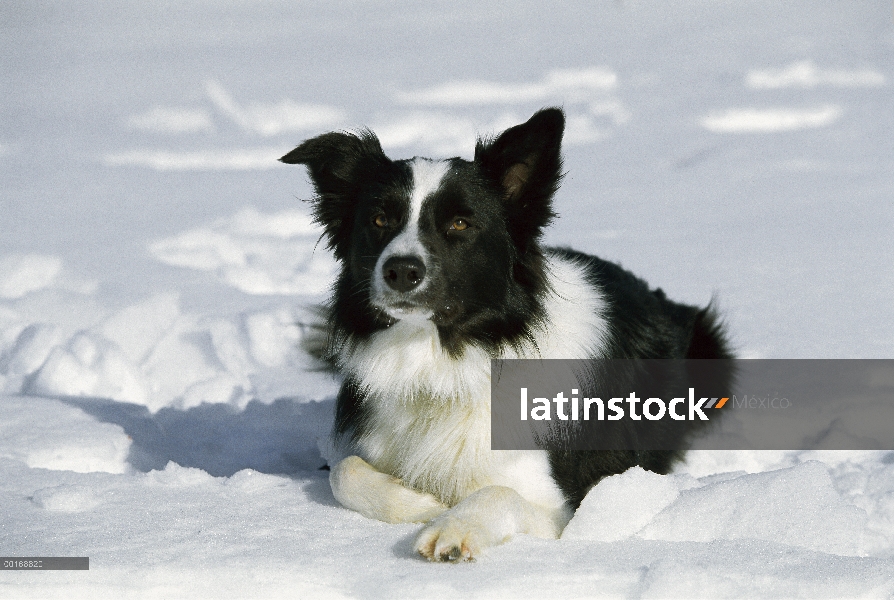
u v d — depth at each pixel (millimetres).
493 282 6469
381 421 6762
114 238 14961
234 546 5410
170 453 8156
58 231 15328
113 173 19297
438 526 5289
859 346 10047
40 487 6598
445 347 6449
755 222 14852
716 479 6633
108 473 7078
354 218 6730
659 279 12305
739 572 4871
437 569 5078
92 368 9727
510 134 6484
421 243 6219
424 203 6344
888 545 5895
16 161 20156
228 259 14023
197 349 10609
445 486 6523
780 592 4695
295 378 10055
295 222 15750
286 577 4992
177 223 15773
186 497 6461
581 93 23281
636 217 15367
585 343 6777
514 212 6656
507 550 5379
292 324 10961
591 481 6719
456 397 6477
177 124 23078
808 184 16672
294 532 5711
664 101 22484
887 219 14711
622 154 19188
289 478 7082
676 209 15742
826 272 12555
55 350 9617
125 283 12719
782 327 10641
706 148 19109
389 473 6746
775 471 5957
